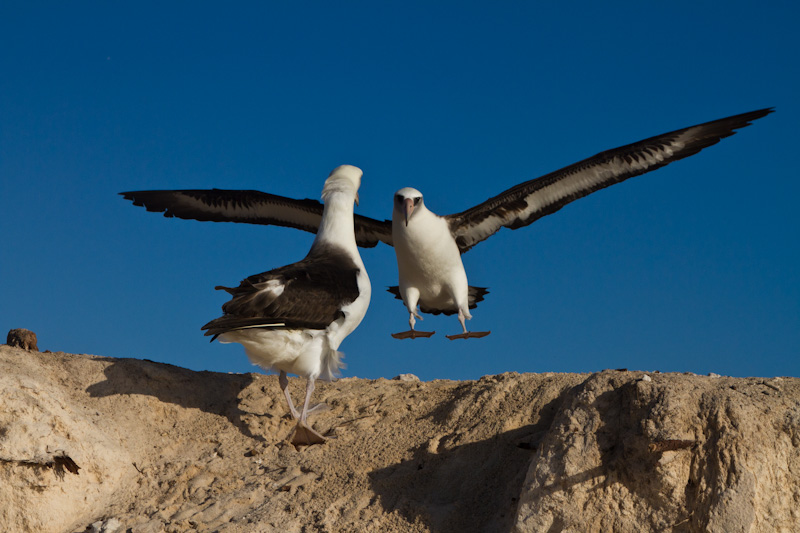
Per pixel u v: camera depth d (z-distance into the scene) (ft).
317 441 27.25
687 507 19.53
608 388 22.00
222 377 32.58
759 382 21.52
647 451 20.12
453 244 33.96
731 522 18.84
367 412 29.55
